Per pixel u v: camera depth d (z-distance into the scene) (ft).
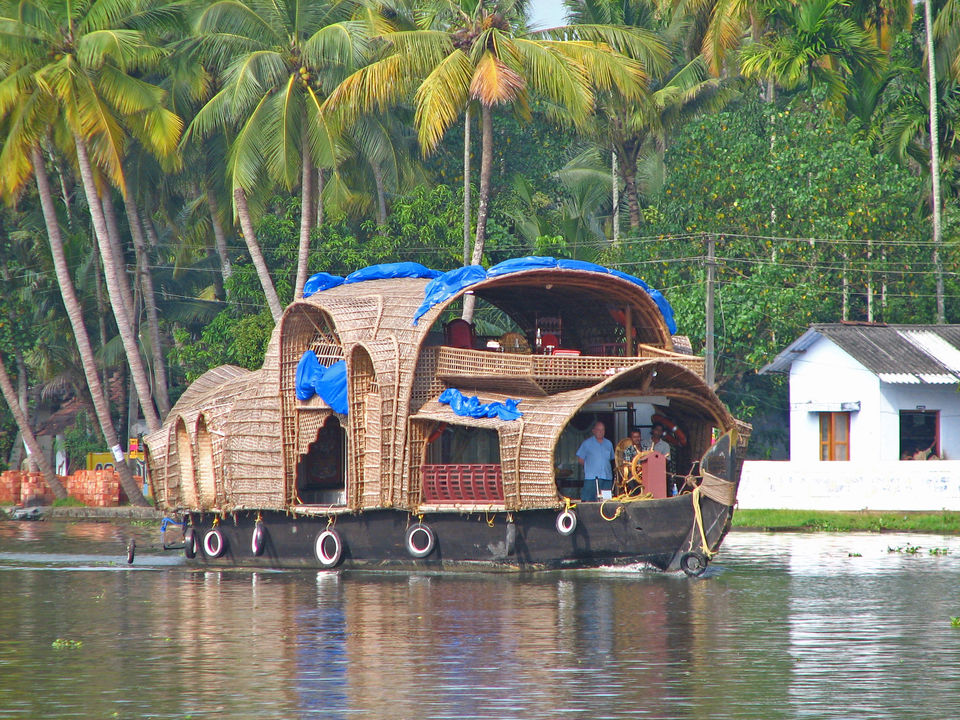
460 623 189.06
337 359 270.67
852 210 466.70
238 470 277.23
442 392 256.93
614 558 242.58
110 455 578.66
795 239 463.42
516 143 563.89
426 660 159.63
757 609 200.95
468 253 486.79
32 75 402.72
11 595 234.38
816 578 241.96
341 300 271.69
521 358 252.01
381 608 206.69
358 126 456.04
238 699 139.23
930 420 438.81
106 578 263.49
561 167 631.15
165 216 565.94
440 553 254.06
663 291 483.92
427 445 255.91
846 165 469.16
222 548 283.79
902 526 347.36
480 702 136.36
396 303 266.77
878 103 533.55
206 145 510.17
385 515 258.37
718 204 497.05
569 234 505.25
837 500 376.68
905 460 413.39
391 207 520.42
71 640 180.24
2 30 407.64
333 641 174.70
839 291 472.44
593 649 166.40
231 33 439.22
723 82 540.11
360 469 258.78
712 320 406.62
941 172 505.66
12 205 447.01
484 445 276.62
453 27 407.44
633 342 279.69
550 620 191.01
